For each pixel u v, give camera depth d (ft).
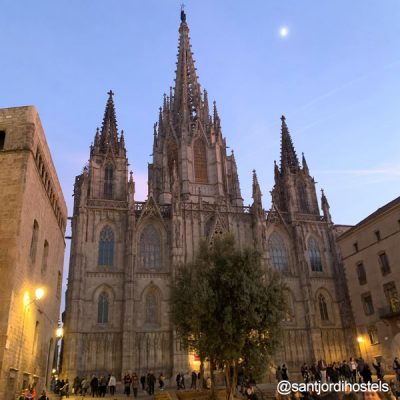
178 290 141.28
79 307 203.92
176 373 198.80
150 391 167.84
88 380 193.47
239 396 130.21
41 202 125.39
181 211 241.14
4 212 100.53
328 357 228.63
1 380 87.51
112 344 204.44
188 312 129.80
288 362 221.46
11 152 107.34
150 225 238.27
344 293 241.96
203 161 295.89
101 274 217.77
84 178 239.30
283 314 122.21
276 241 256.32
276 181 305.32
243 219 254.88
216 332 117.29
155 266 228.43
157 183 291.58
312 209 278.87
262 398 122.01
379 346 202.90
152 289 221.66
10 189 103.19
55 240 156.04
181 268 148.56
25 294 107.24
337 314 241.76
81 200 230.07
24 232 103.81
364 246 219.00
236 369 117.50
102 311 211.61
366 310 214.90
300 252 249.34
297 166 298.35
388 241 202.69
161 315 215.31
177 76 345.72
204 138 301.63
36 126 115.03
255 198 256.32
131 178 244.63
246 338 118.52
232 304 119.96
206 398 131.95
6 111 112.27
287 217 267.59
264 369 116.57
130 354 198.70
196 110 319.27
